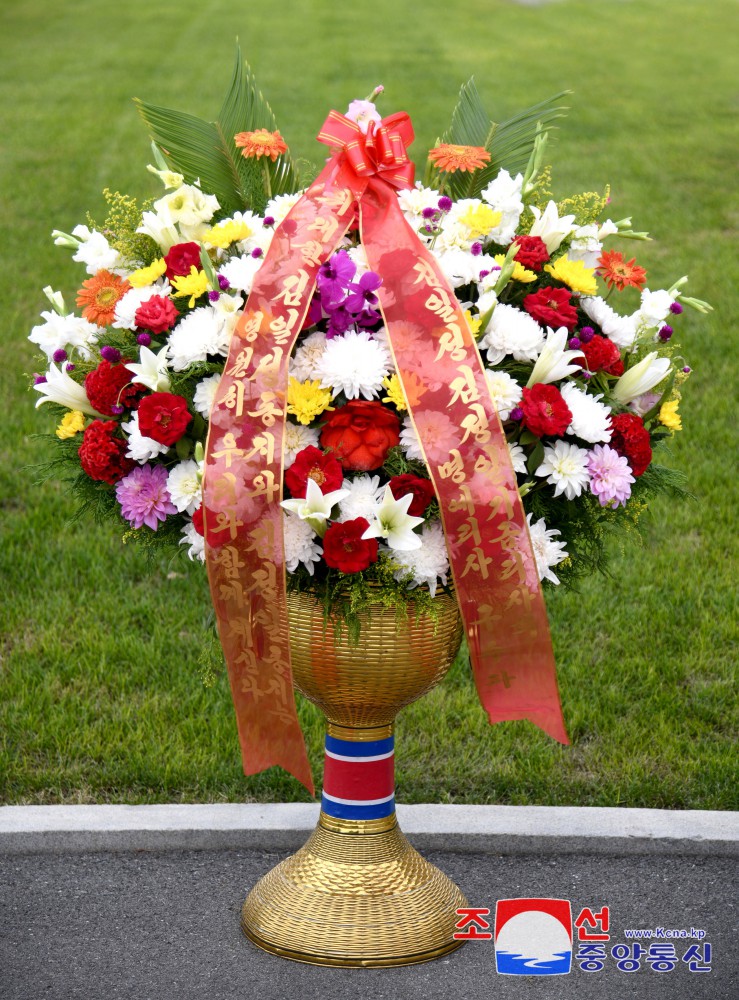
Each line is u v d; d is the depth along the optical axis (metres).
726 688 4.32
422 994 2.85
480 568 2.57
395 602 2.59
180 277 2.80
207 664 2.91
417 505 2.56
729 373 7.00
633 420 2.75
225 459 2.55
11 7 21.91
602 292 8.21
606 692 4.29
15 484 5.77
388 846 3.00
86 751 3.90
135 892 3.30
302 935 2.94
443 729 4.07
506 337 2.67
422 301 2.66
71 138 12.20
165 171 3.02
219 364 2.72
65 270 8.56
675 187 10.71
